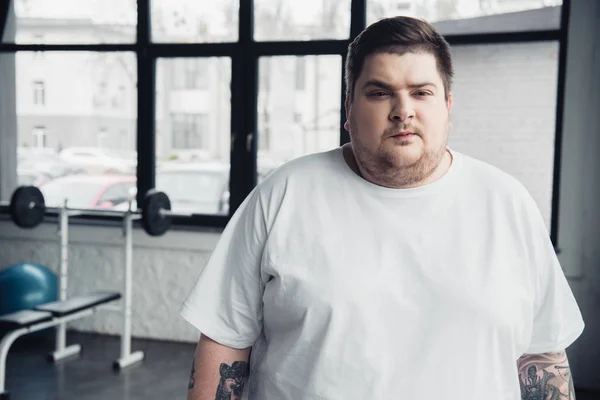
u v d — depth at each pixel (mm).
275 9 3225
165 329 3480
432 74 746
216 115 3379
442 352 765
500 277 778
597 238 2770
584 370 2824
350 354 771
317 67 3189
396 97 741
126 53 3459
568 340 854
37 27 3564
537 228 814
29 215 3211
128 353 3113
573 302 856
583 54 2730
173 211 3490
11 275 3201
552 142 2836
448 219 797
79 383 2840
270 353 838
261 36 3273
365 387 770
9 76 3656
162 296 3463
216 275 868
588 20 2713
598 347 2801
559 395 869
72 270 3576
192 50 3348
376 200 802
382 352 769
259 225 836
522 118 2857
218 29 3318
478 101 2900
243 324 870
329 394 778
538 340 860
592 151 2754
